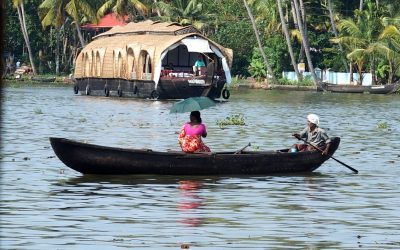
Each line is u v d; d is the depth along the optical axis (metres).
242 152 33.16
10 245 19.80
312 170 33.69
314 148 33.34
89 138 45.91
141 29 94.75
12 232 21.27
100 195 27.11
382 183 30.81
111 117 62.66
